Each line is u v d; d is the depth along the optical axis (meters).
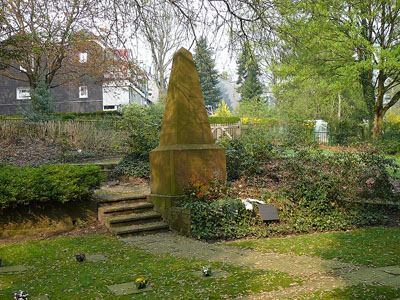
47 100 21.38
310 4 10.55
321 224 7.89
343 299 3.79
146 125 13.00
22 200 7.11
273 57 9.15
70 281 4.46
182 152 8.00
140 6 8.02
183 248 6.23
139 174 11.34
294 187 8.71
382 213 8.92
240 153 10.38
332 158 9.82
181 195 7.91
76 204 7.95
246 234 7.17
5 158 12.24
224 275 4.66
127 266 5.13
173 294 3.99
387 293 3.96
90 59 20.36
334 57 21.72
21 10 15.29
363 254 5.75
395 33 20.47
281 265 5.13
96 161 12.94
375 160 9.53
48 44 14.33
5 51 14.28
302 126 22.64
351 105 30.98
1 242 6.58
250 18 9.09
